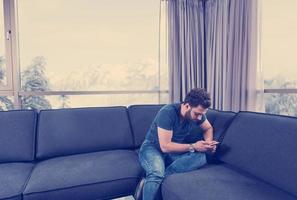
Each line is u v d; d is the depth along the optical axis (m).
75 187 1.46
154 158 1.60
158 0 3.05
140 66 3.11
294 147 1.25
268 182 1.31
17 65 2.48
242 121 1.64
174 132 1.67
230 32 2.50
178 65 2.90
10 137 1.83
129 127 2.21
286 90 2.22
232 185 1.28
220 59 2.66
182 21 2.84
